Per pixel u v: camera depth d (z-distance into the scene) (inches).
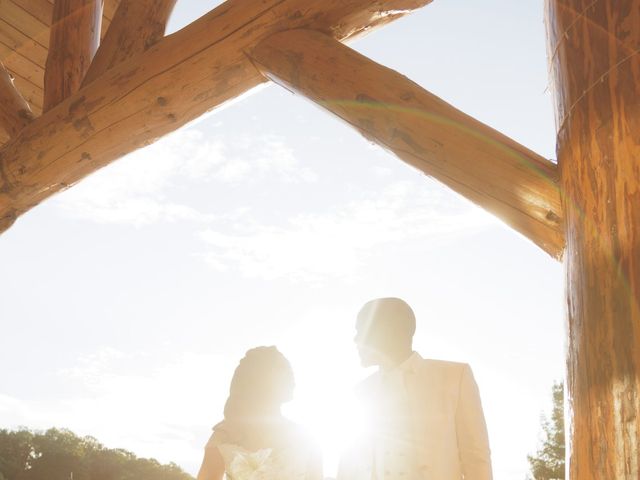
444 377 84.4
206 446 100.6
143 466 1375.5
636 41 53.4
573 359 53.7
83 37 165.2
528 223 77.4
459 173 83.4
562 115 60.2
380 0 108.0
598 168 53.9
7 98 161.2
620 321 48.4
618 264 49.9
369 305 88.2
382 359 86.3
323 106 101.3
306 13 111.3
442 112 87.7
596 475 47.8
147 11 145.4
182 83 123.9
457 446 82.2
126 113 131.0
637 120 51.6
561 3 62.6
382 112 92.4
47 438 1256.2
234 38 117.8
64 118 139.5
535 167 77.9
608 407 47.8
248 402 103.3
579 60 58.4
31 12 231.0
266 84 121.4
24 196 147.7
